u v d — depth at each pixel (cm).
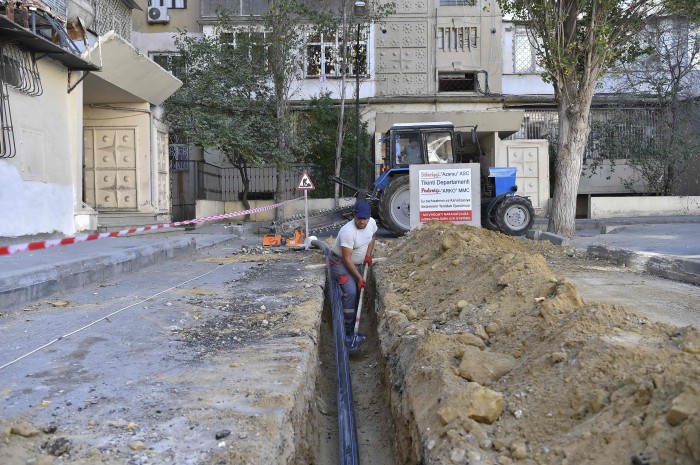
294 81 2552
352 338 759
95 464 306
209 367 481
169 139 2139
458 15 2581
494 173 1711
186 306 729
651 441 267
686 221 2144
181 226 1948
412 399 424
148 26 2612
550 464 295
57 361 491
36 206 1127
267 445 339
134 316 661
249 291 848
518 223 1670
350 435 482
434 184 1395
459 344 461
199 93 1975
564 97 1533
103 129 1703
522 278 572
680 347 343
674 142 2416
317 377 594
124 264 1008
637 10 1476
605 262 1024
